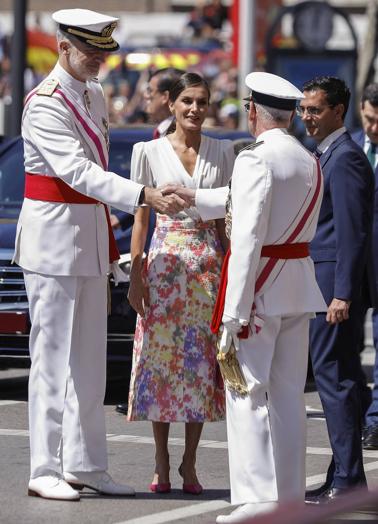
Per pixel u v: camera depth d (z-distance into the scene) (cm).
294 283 2148
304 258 2172
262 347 2136
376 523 1164
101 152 2389
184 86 2434
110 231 2444
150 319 2428
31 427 2403
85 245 2372
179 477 2595
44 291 2380
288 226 2125
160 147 2456
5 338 3331
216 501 2389
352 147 2366
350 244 2325
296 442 2166
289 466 2166
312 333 2353
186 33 9475
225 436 3016
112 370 3903
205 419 2403
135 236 2450
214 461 2738
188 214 2420
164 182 2441
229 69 7994
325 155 2377
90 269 2380
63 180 2322
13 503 2341
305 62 6838
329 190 2362
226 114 7331
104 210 2409
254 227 2088
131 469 2653
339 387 2339
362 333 2791
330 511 1177
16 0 5516
